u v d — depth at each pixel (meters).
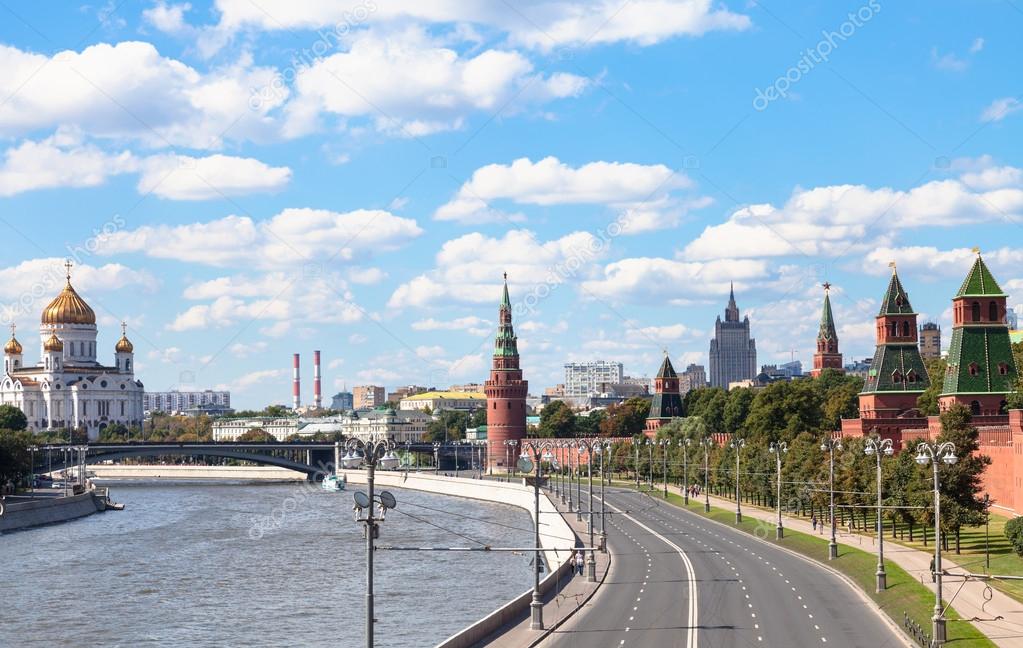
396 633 129.12
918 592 120.19
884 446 129.50
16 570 183.25
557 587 129.00
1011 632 101.12
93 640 129.12
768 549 170.62
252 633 131.12
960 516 148.00
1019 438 173.38
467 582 165.12
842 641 99.00
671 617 111.81
